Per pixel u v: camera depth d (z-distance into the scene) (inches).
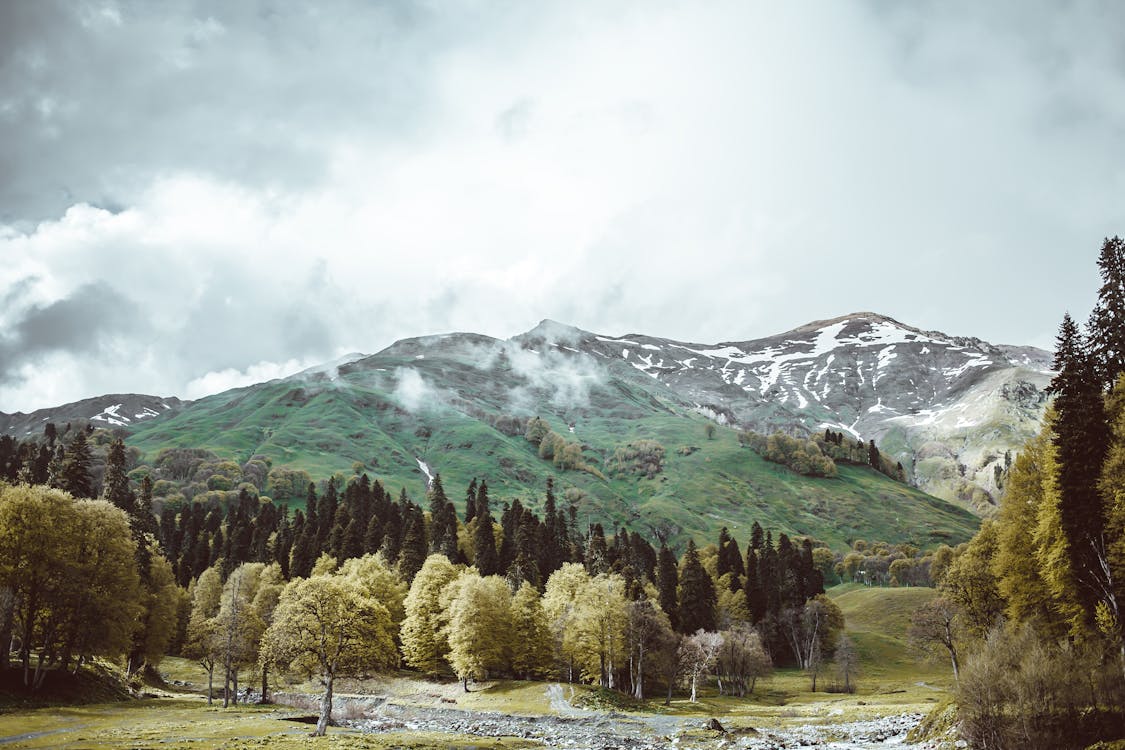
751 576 6614.2
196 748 1668.3
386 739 2069.4
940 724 2127.2
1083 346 2052.2
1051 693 1576.0
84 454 3944.4
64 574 2593.5
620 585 4202.8
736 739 2431.1
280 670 3125.0
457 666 3750.0
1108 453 1845.5
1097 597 1855.3
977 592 2901.1
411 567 5260.8
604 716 3019.2
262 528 7194.9
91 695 2728.8
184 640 5049.2
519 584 5088.6
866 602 7308.1
